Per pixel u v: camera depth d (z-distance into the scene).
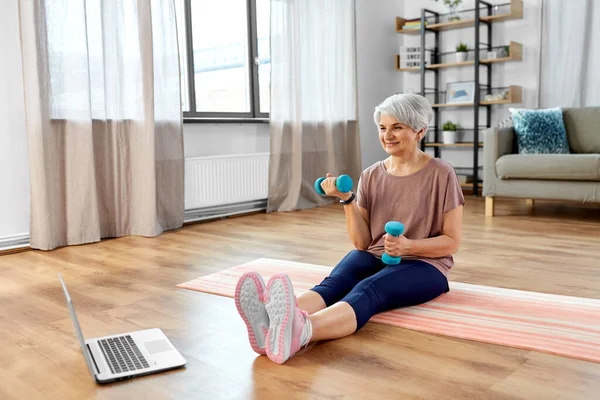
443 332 1.79
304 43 4.73
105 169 3.48
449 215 1.94
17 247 3.19
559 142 4.28
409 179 1.97
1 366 1.61
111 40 3.43
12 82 3.15
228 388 1.44
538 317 1.92
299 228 3.82
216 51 4.42
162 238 3.51
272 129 4.50
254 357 1.63
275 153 4.52
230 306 2.13
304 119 4.79
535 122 4.27
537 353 1.63
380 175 2.04
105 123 3.45
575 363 1.55
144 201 3.55
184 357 1.65
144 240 3.45
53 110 3.19
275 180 4.55
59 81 3.19
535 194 3.94
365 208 2.08
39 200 3.14
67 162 3.26
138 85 3.49
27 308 2.15
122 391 1.43
